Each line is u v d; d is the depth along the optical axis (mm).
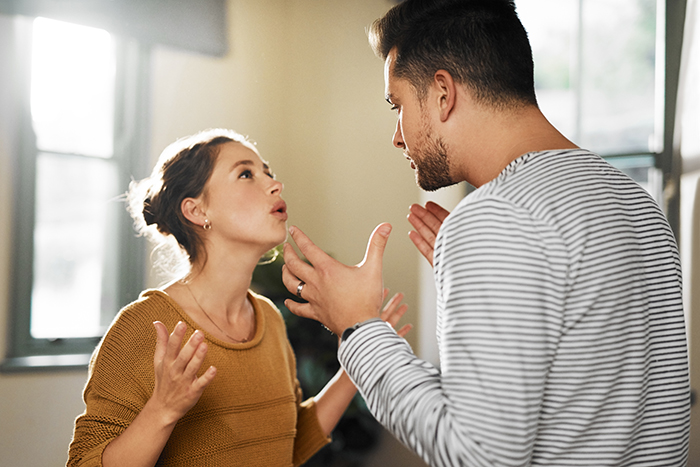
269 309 1388
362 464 3184
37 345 3006
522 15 3023
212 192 1211
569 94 2895
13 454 2812
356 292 821
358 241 3387
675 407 780
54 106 3115
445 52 863
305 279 869
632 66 2715
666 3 2600
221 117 3492
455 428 655
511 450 635
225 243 1213
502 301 657
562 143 828
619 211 749
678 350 791
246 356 1179
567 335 692
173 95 3330
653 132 2656
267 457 1180
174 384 887
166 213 1233
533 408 647
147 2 3219
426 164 917
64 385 2951
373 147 3361
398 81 919
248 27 3605
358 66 3457
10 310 2932
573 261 692
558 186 733
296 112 3719
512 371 643
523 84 857
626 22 2734
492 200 704
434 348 2988
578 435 700
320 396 1423
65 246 3129
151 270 3260
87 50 3205
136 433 916
